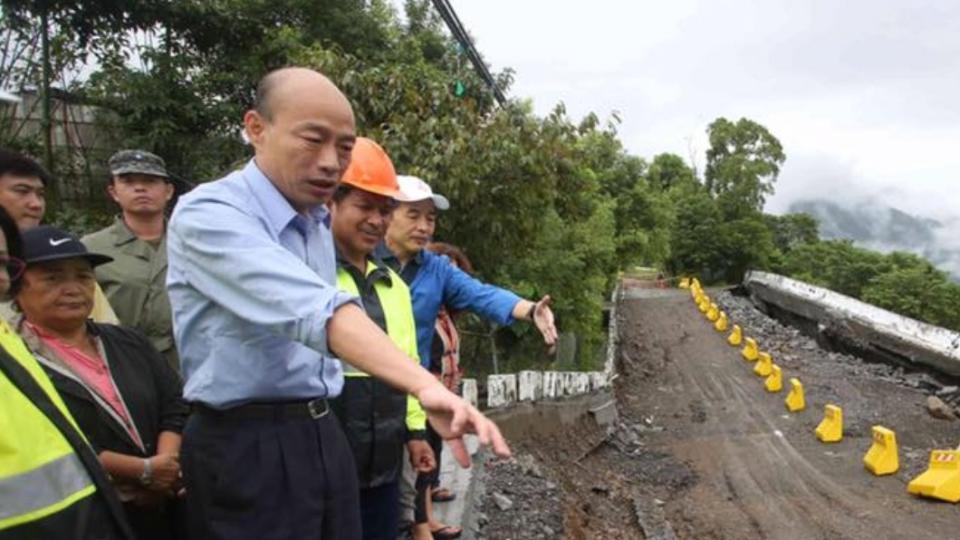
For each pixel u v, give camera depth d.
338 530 2.28
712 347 23.14
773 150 70.19
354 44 11.97
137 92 9.97
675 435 13.68
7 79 9.68
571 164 10.01
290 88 2.01
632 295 39.94
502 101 12.91
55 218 8.91
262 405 2.15
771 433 13.34
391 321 3.20
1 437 1.81
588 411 12.99
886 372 17.52
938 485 9.35
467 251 9.57
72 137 10.07
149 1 10.38
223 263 1.86
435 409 1.55
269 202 2.08
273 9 11.50
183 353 2.19
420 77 10.33
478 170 8.84
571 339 17.00
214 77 10.88
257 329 2.04
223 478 2.12
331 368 2.30
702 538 8.55
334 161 2.03
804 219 75.12
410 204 3.93
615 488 10.12
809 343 22.75
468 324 12.39
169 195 4.01
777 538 8.45
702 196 68.25
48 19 9.80
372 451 3.07
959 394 14.68
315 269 2.23
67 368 2.75
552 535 6.45
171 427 2.96
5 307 2.79
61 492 1.91
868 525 8.66
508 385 9.81
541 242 14.30
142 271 3.74
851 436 12.65
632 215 35.28
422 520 4.23
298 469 2.17
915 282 44.25
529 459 8.59
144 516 2.78
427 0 14.45
